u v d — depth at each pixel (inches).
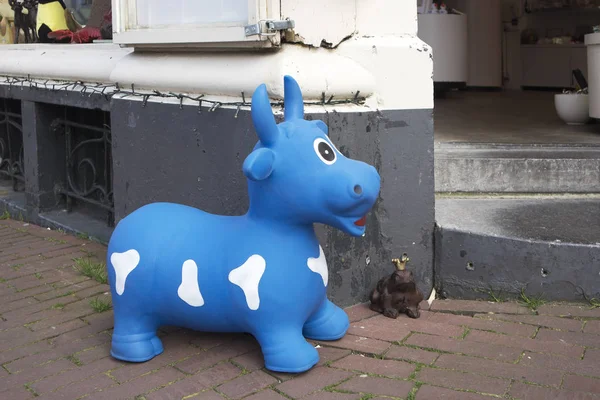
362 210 107.7
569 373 110.6
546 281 137.7
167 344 125.6
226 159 138.5
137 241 115.5
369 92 137.1
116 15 161.8
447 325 131.2
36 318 141.8
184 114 147.0
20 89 220.1
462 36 393.1
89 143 209.9
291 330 111.4
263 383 109.6
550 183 176.4
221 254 112.0
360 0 137.6
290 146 106.2
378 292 137.7
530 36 462.9
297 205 107.4
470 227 146.1
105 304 146.6
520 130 242.5
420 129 142.5
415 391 105.7
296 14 129.6
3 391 109.6
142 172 161.5
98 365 118.3
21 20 254.5
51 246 194.9
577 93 255.9
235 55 138.3
